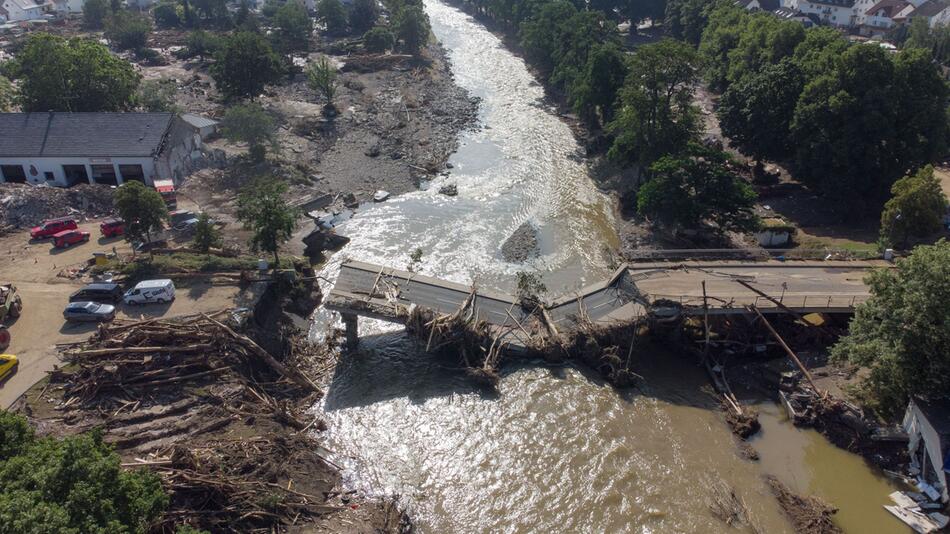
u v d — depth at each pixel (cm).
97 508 2870
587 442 4775
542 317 5812
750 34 11231
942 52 12975
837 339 5672
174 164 8206
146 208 6134
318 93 12269
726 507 4225
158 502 3247
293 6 15825
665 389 5341
